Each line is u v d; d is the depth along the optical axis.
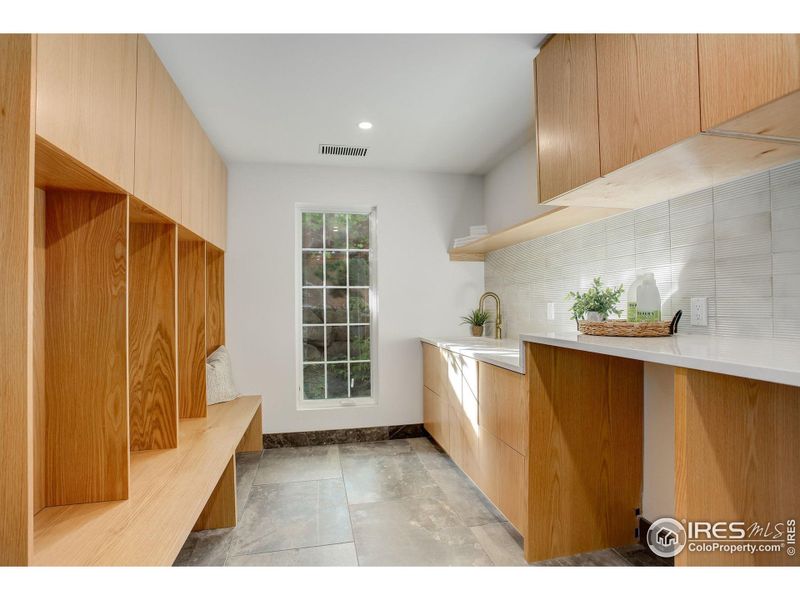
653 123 1.30
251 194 3.46
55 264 1.49
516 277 3.29
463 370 2.65
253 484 2.70
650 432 1.92
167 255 2.10
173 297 2.09
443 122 2.75
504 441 2.06
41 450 1.46
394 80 2.23
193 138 2.47
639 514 1.96
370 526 2.17
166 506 1.47
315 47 1.93
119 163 1.47
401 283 3.71
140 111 1.67
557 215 2.24
